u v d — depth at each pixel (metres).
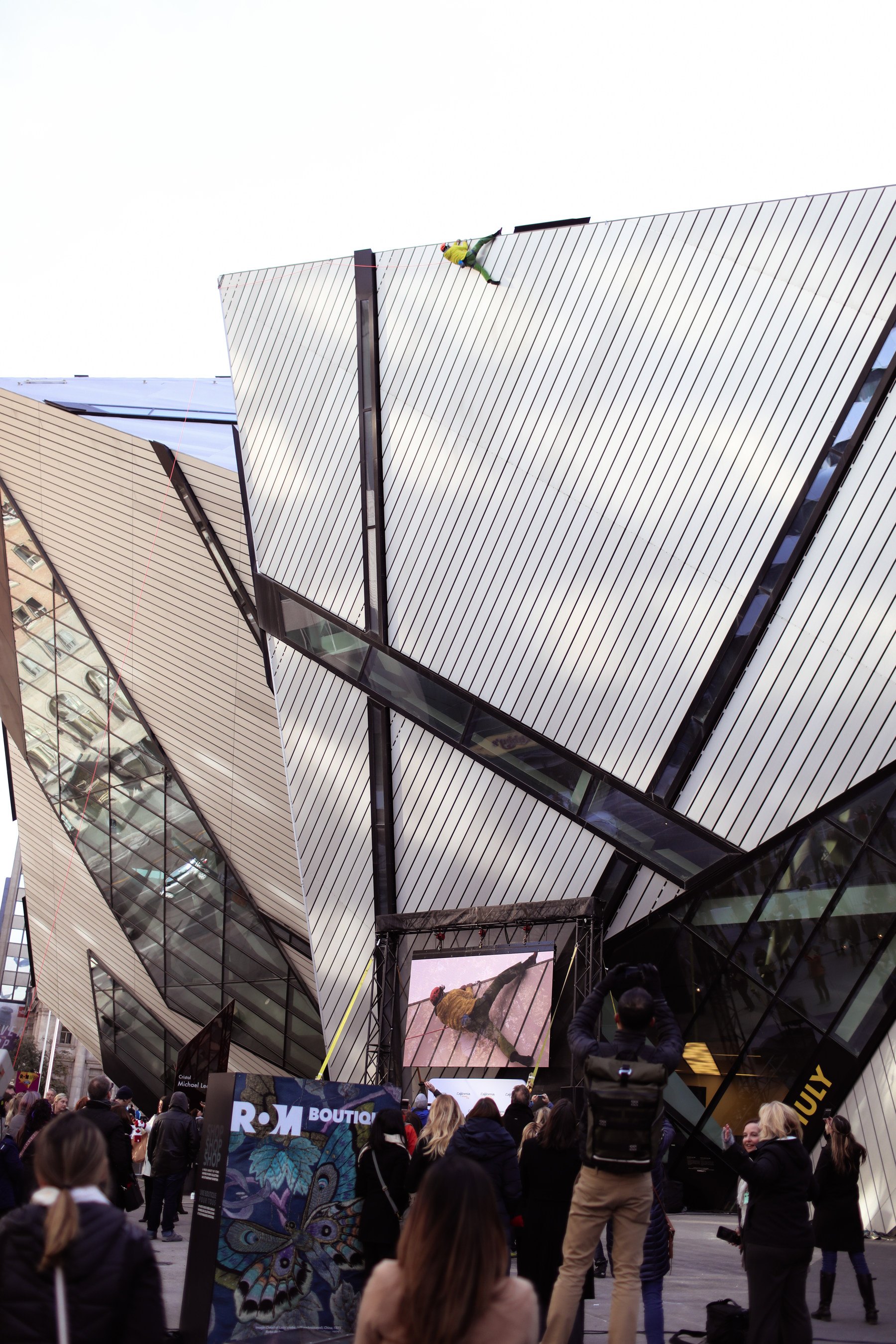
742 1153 6.04
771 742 20.69
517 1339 2.92
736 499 21.28
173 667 32.12
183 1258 11.87
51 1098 14.24
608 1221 6.30
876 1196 18.69
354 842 27.09
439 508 25.23
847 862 19.80
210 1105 8.36
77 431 29.75
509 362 24.47
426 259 26.02
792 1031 20.17
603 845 23.08
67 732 35.66
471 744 24.81
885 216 19.94
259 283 28.70
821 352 20.45
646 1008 5.71
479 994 24.38
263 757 31.62
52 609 33.34
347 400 26.75
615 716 22.55
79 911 40.28
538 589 23.73
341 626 26.69
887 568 19.59
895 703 19.33
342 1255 8.28
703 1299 10.05
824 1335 8.55
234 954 35.75
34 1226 3.45
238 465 28.66
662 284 22.56
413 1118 11.49
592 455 23.19
